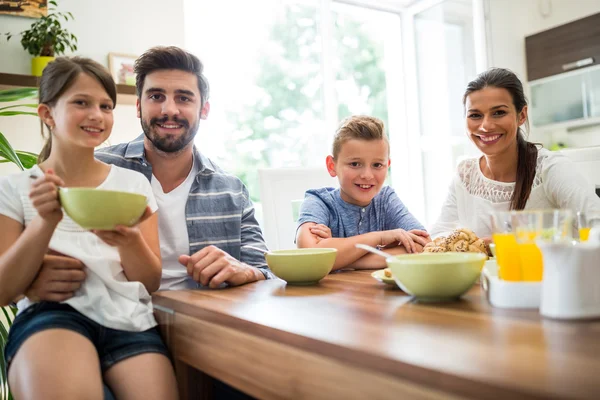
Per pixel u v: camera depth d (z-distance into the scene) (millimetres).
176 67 1372
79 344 877
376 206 1618
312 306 744
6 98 1713
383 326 588
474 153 3711
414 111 4070
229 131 3229
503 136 1596
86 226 788
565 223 645
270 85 3447
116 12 2590
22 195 1054
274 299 829
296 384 568
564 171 1583
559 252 582
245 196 1576
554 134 4145
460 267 714
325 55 3670
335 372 512
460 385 395
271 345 608
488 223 1734
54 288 962
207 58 3107
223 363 720
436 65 3941
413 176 4102
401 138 4125
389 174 4156
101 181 1152
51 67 1094
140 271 1043
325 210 1553
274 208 1896
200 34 3080
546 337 505
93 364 854
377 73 4023
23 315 992
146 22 2682
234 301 823
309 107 3662
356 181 1530
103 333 967
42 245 897
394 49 4109
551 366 409
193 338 808
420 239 1308
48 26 2256
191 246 1427
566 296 581
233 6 3234
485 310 659
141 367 890
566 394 345
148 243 1142
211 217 1462
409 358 447
